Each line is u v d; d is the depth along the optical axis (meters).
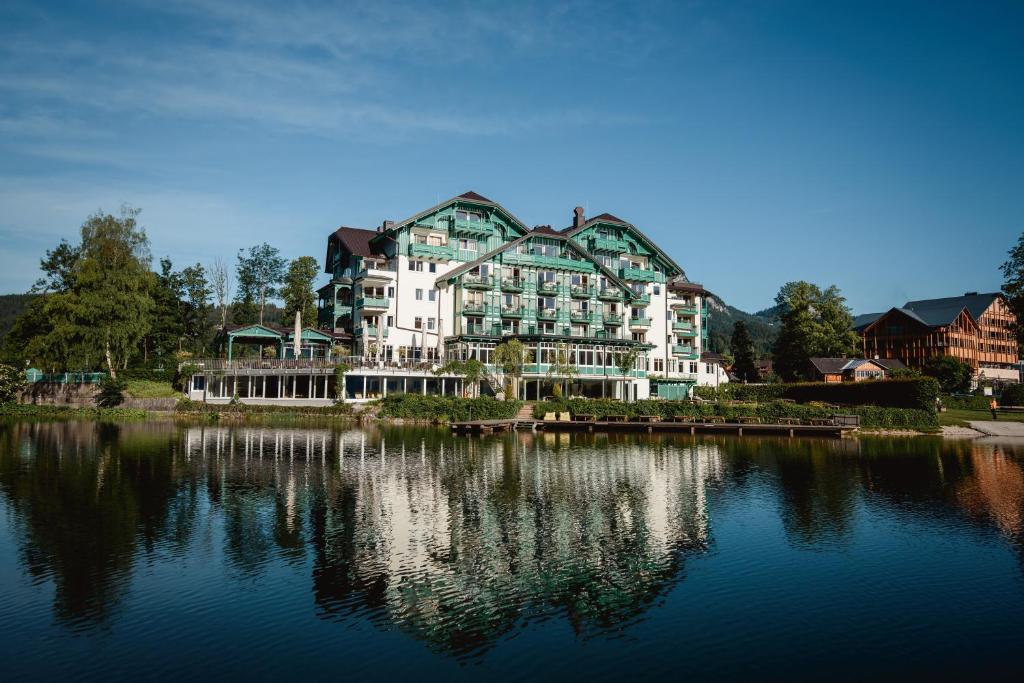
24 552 19.86
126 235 72.06
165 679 12.70
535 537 22.16
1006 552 21.12
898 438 53.94
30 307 80.56
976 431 57.62
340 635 14.64
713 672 13.23
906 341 105.69
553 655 13.84
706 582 18.17
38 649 13.84
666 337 83.75
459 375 63.69
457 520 24.14
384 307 68.50
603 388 72.50
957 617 15.99
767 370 127.50
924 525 24.34
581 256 77.12
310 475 32.19
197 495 27.47
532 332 73.56
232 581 17.73
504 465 36.28
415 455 39.25
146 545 20.69
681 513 25.81
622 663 13.52
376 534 22.16
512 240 75.56
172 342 85.62
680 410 59.69
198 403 62.38
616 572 18.89
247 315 100.75
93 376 69.56
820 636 14.88
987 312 112.69
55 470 32.69
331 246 81.56
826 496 29.30
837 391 71.50
